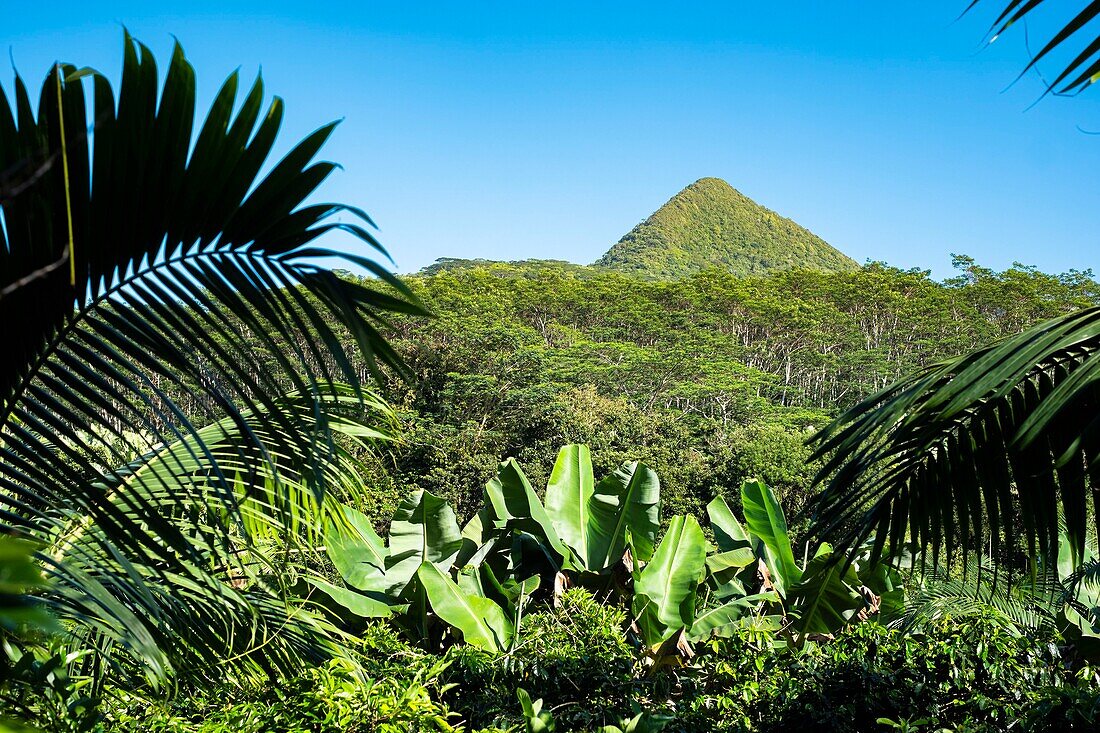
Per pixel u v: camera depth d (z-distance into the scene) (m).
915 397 2.55
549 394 39.00
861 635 4.46
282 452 2.56
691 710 4.13
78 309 1.73
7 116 1.48
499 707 4.06
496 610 5.37
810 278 110.44
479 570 6.61
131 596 1.96
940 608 5.30
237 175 1.58
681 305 101.25
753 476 31.02
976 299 95.94
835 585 5.88
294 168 1.58
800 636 5.96
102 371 1.80
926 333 92.88
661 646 5.54
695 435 39.25
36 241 1.58
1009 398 2.73
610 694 4.41
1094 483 2.57
